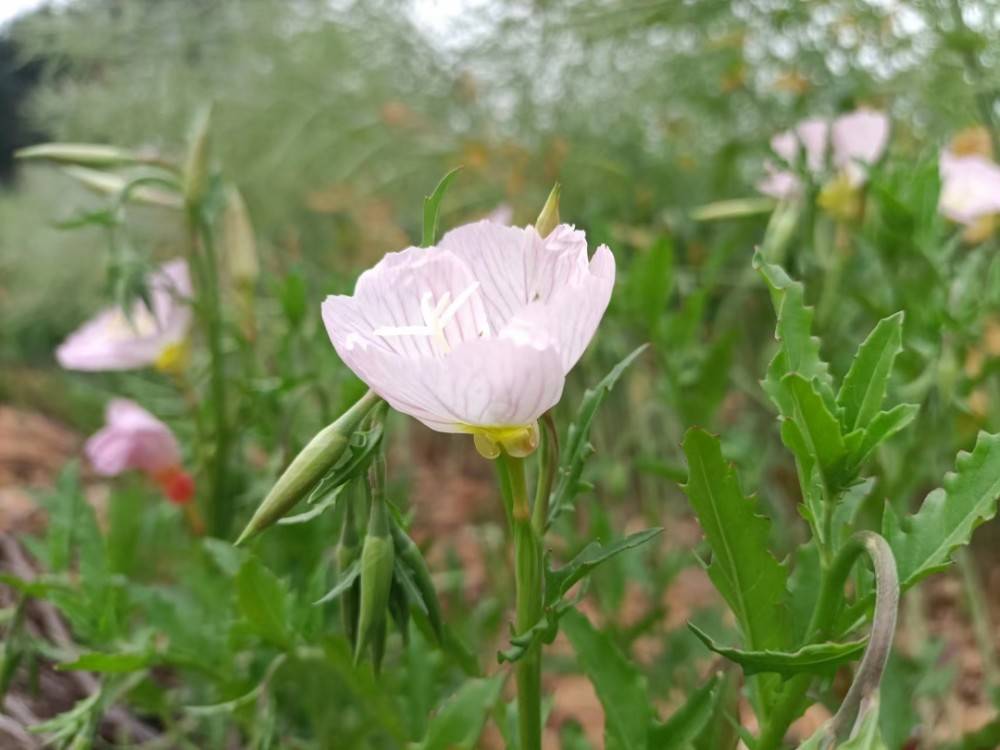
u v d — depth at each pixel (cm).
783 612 19
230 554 30
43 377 88
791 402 19
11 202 97
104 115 78
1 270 94
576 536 38
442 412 17
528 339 16
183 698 34
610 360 45
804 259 34
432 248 18
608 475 47
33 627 37
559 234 18
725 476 18
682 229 56
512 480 18
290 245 71
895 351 18
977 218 38
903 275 31
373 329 18
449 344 18
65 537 30
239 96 76
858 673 15
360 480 19
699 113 60
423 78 71
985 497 18
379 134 71
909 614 38
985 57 39
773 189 38
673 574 40
